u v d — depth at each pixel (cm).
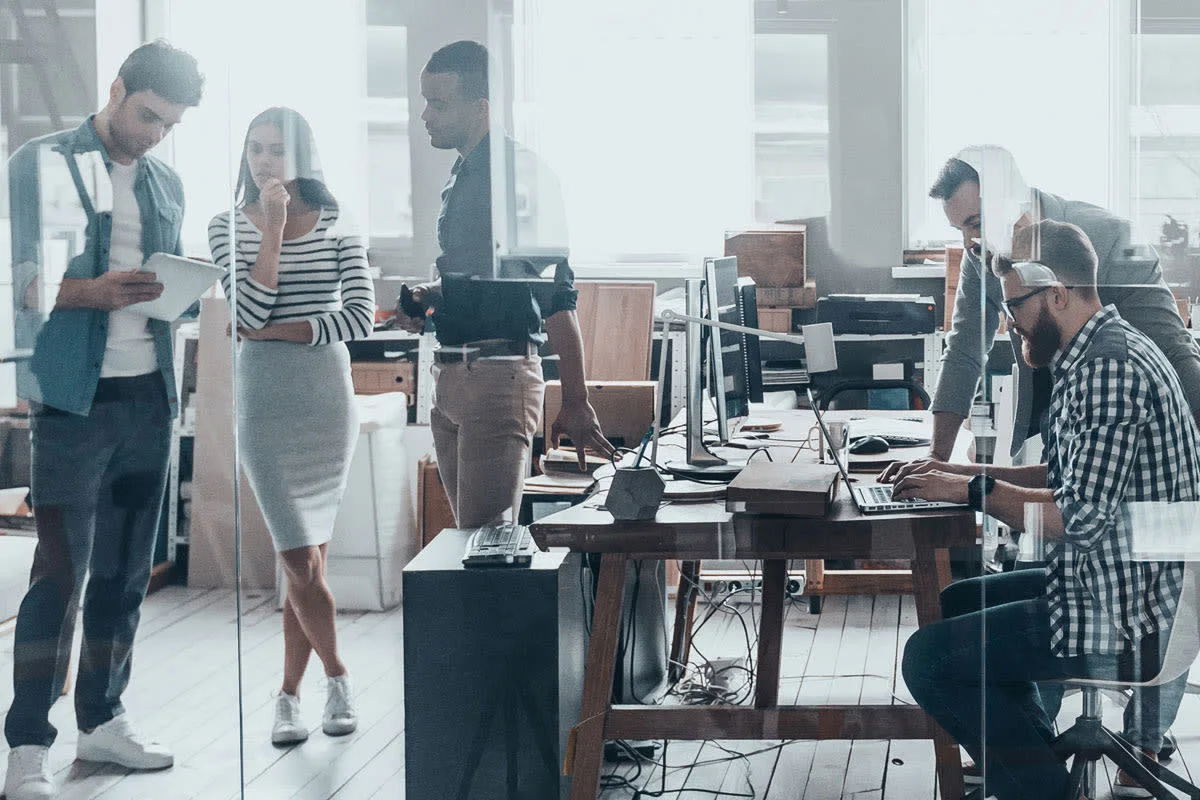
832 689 296
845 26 321
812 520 232
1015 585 251
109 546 285
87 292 283
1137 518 238
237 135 293
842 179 327
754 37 320
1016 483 254
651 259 320
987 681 245
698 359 274
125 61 287
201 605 302
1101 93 302
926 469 254
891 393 332
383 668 293
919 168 325
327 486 295
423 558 263
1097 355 244
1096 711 245
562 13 309
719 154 323
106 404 284
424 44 296
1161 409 239
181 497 309
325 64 296
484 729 254
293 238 293
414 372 294
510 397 293
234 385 295
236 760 285
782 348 331
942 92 318
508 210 293
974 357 283
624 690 283
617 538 238
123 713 285
